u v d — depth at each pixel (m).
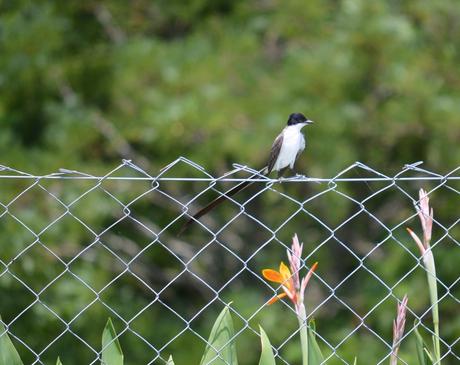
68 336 13.41
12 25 15.23
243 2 15.71
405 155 14.43
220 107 13.91
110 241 15.91
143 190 14.97
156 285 16.48
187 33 16.81
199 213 5.48
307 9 14.81
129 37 16.66
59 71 15.20
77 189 13.94
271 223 15.95
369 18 14.07
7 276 12.70
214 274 16.64
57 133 14.71
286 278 4.93
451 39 14.80
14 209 13.39
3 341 5.00
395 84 13.95
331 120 13.69
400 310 5.02
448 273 13.73
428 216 5.18
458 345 13.25
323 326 15.12
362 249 15.66
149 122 14.00
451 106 13.88
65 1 16.25
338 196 14.35
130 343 14.58
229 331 5.00
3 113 15.31
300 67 14.11
